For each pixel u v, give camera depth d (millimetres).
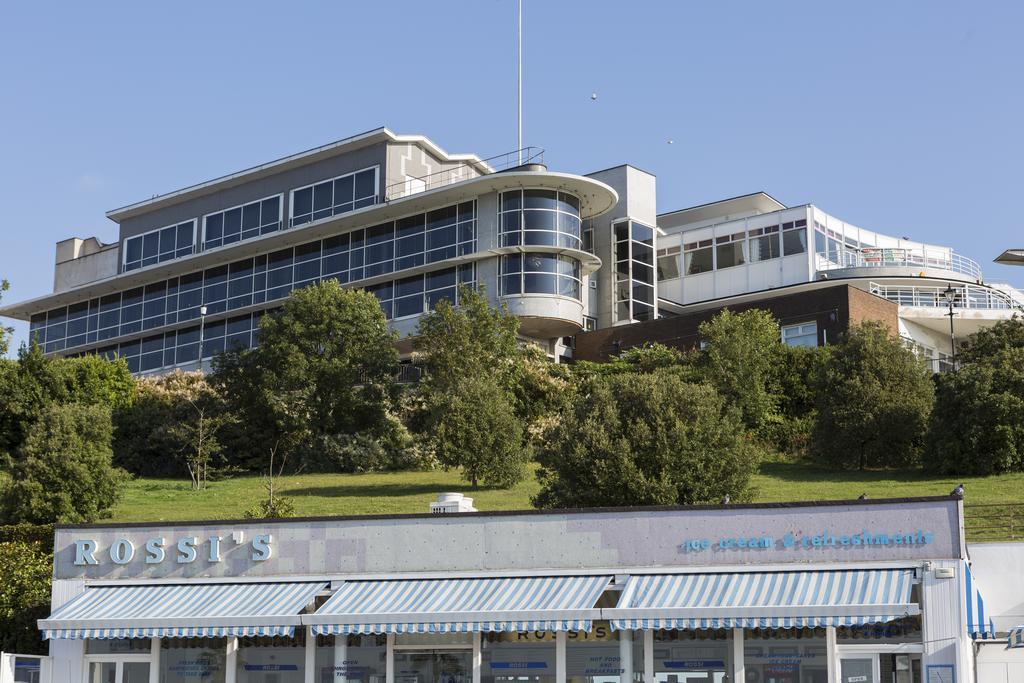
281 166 77688
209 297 79000
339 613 25250
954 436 48938
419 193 69125
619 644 25672
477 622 24297
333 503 46969
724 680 24953
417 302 69812
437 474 55031
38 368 63156
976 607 24469
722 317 61438
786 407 60656
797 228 77875
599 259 70688
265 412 60406
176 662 27703
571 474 39625
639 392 40844
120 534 28547
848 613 22609
